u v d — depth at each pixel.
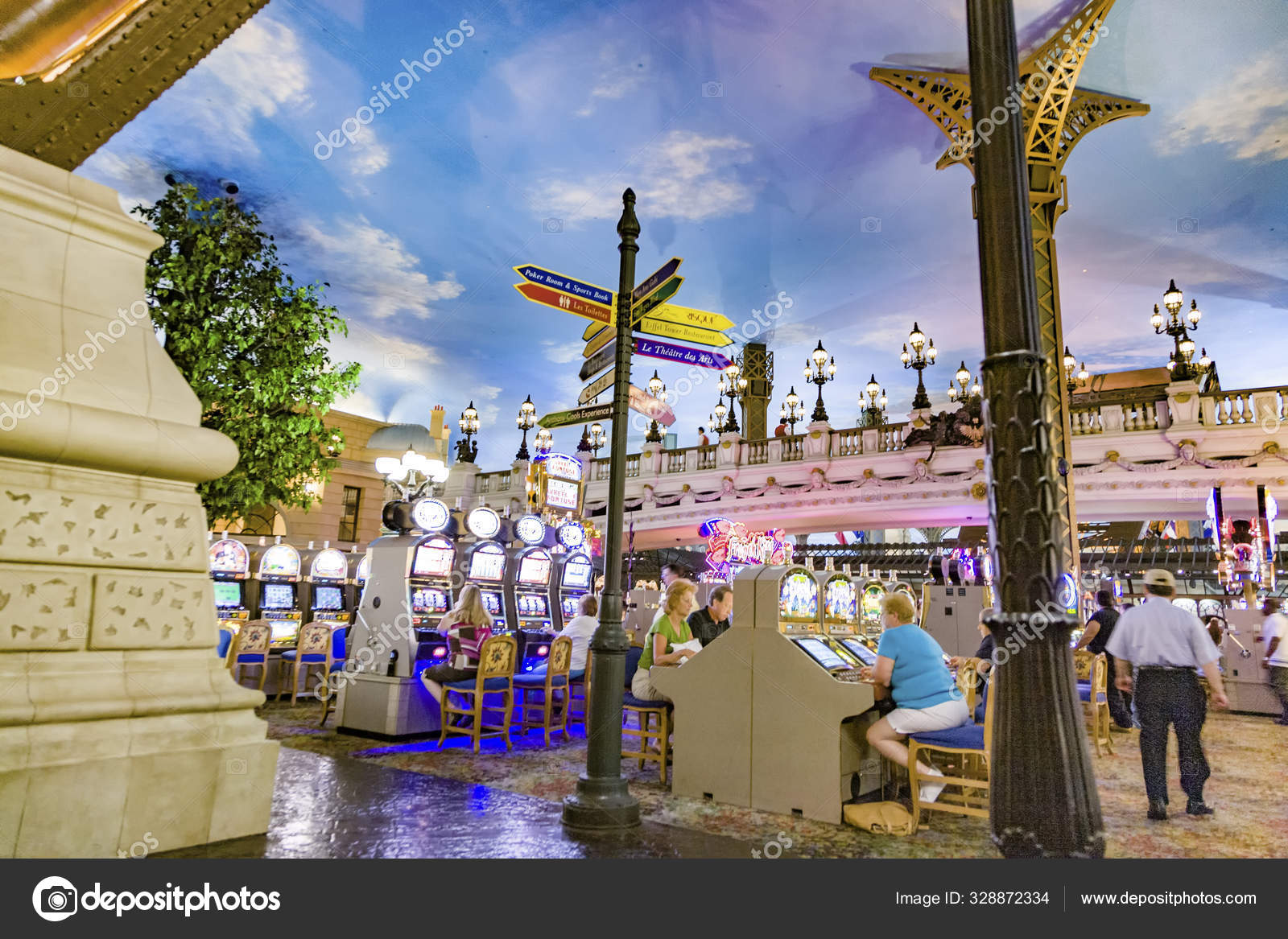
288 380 6.55
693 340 4.49
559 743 6.35
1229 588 14.20
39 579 2.72
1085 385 25.08
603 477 22.92
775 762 4.23
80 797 2.58
